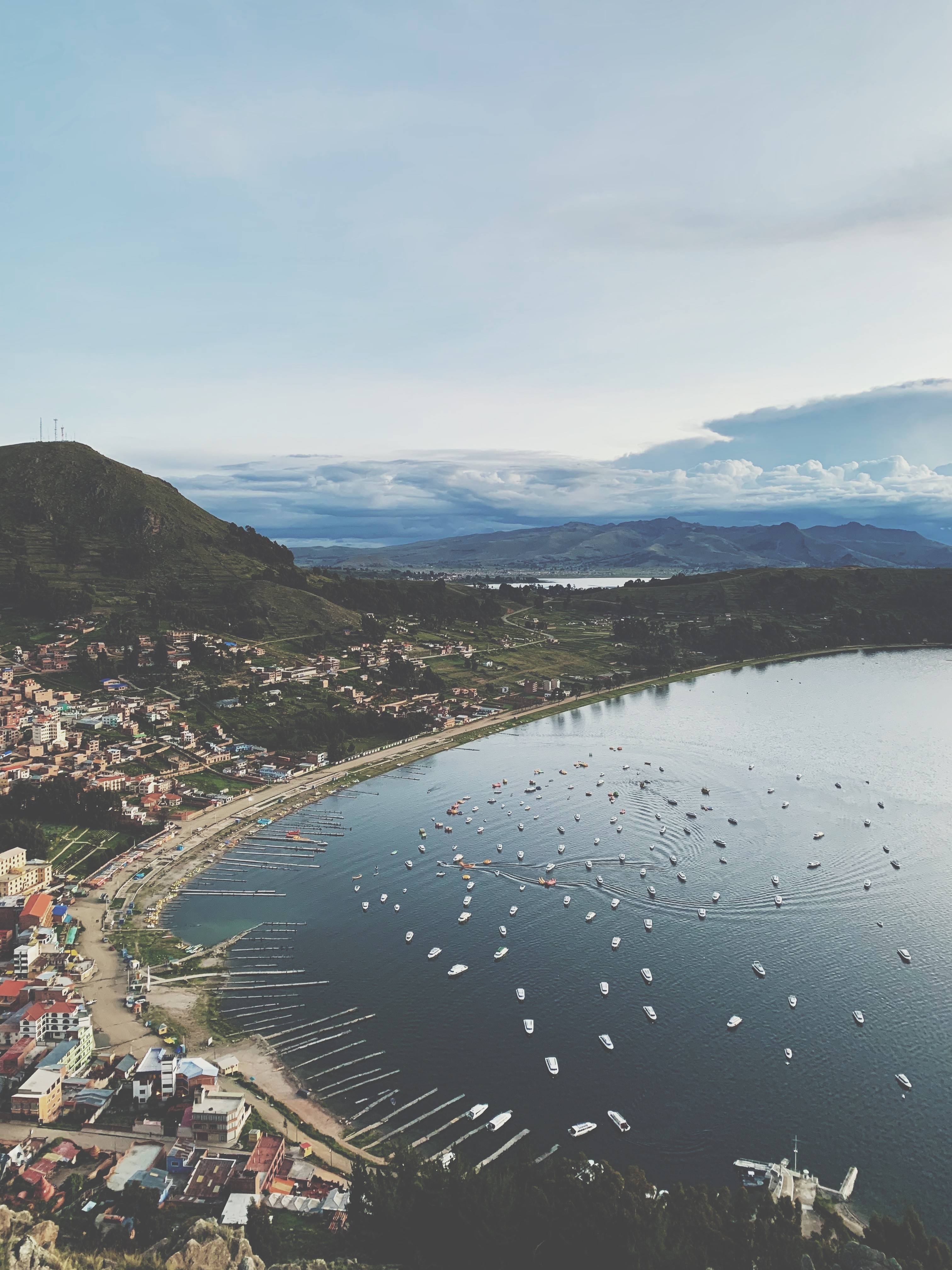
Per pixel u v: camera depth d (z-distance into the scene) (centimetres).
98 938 18512
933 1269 8994
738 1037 14850
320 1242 9950
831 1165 11894
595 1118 12812
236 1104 12294
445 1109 12925
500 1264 9144
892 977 16688
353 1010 15750
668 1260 8825
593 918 19488
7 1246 8912
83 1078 13412
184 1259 9012
